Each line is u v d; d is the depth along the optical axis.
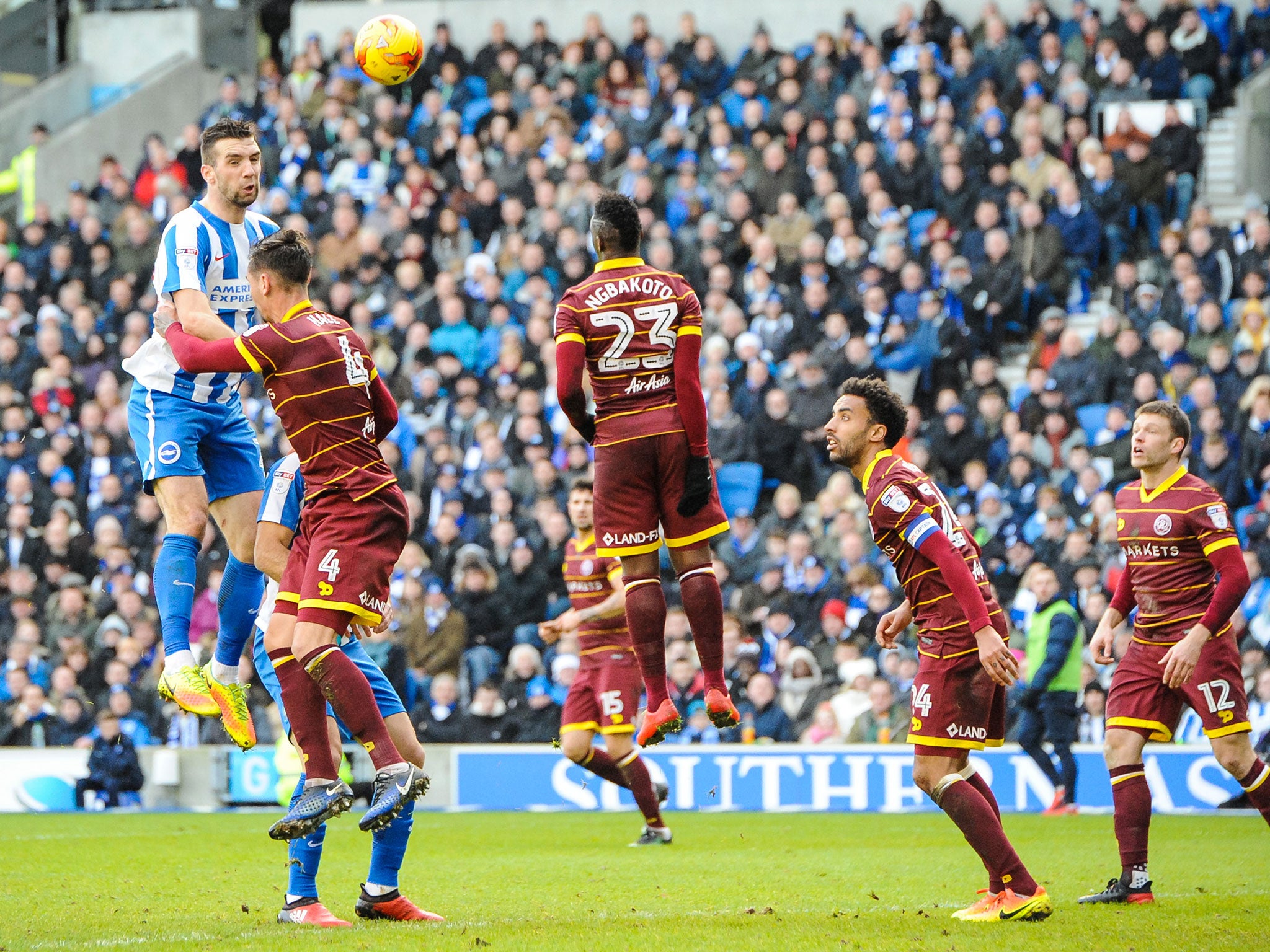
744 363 49.81
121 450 51.50
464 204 58.53
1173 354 47.84
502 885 23.58
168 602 20.41
